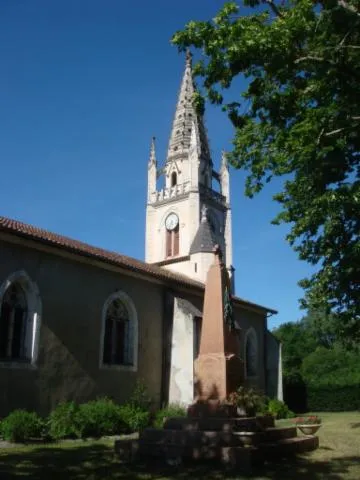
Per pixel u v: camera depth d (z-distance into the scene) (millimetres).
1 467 10039
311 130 11602
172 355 22734
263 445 11406
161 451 11109
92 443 14289
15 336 16516
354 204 13922
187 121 47688
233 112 12312
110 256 21875
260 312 32062
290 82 11680
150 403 21469
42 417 16469
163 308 23688
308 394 34312
